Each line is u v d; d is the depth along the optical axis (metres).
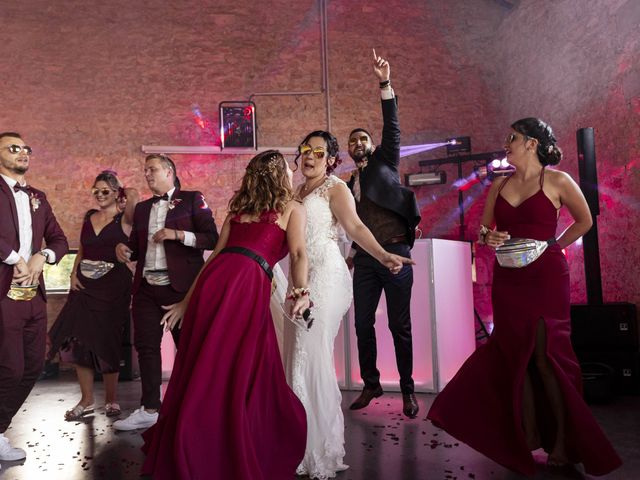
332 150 3.04
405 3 8.70
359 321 4.08
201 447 2.13
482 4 8.77
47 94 7.86
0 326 3.07
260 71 8.35
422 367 4.91
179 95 8.14
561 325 2.78
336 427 2.69
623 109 5.68
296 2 8.52
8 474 2.85
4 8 7.87
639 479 2.57
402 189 3.94
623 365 4.73
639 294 5.45
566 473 2.67
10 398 3.17
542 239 2.81
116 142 7.95
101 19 8.07
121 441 3.47
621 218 5.72
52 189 7.77
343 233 5.11
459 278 5.32
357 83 8.52
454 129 8.59
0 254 3.02
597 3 6.16
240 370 2.25
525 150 2.89
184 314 2.52
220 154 8.14
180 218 3.87
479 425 2.73
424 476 2.66
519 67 8.09
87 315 4.26
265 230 2.49
